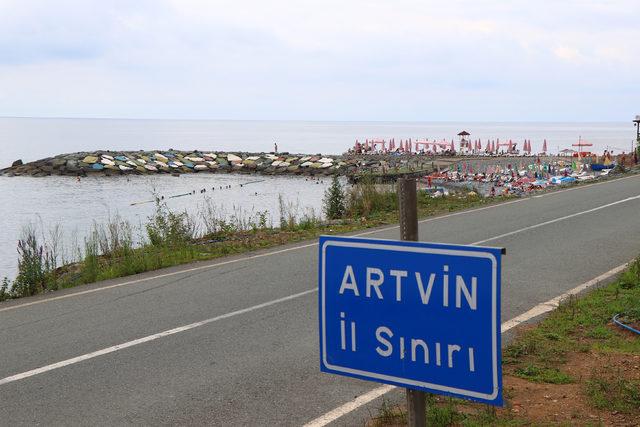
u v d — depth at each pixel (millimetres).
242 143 181000
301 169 60125
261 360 6594
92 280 11133
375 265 2850
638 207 18703
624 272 9703
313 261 11961
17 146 141625
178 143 182000
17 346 7195
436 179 42062
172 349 6984
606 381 5402
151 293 9695
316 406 5406
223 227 16984
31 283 10562
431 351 2713
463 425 4734
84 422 5148
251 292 9578
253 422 5109
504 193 28141
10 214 32000
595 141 193625
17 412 5367
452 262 2643
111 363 6562
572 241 13344
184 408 5402
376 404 5426
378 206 20266
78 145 155500
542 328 7227
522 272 10461
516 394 5355
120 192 43219
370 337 2879
